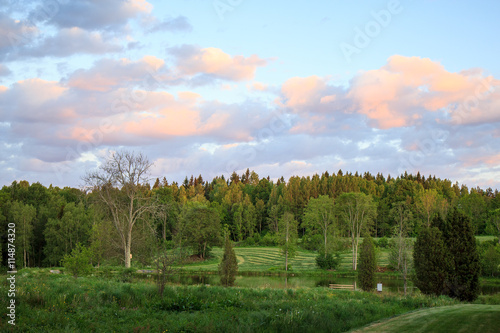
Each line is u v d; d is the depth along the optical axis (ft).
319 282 162.81
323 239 275.39
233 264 116.26
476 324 38.83
